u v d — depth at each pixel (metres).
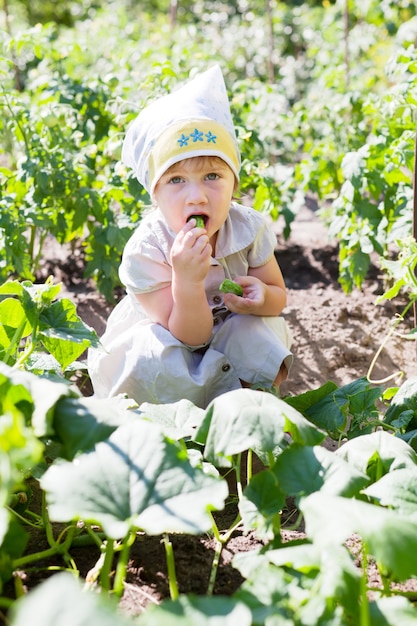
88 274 3.78
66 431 1.65
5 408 1.64
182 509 1.48
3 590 1.74
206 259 2.39
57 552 1.84
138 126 2.59
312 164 4.82
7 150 4.73
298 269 4.43
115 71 5.78
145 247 2.54
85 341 2.10
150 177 2.53
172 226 2.50
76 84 4.64
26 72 8.13
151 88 3.99
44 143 3.91
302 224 5.38
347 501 1.47
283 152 5.93
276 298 2.69
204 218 2.47
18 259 3.65
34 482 2.30
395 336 3.50
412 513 1.63
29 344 2.29
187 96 2.51
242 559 1.63
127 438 1.62
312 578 1.52
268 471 1.73
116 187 3.88
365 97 4.81
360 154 3.77
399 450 1.82
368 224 3.76
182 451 1.58
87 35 8.19
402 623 1.39
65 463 1.58
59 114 4.11
